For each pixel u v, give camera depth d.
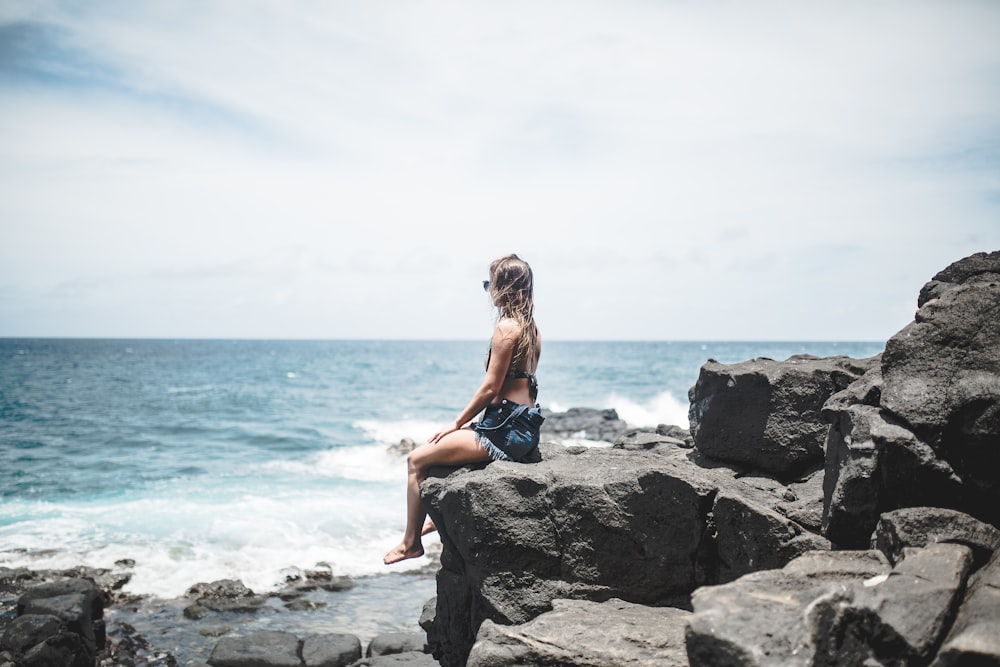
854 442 4.32
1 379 46.22
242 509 12.88
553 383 44.59
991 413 3.90
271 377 52.38
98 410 29.53
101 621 7.41
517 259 5.56
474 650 4.16
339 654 6.96
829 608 3.20
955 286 4.62
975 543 3.70
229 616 8.32
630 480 4.78
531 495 4.92
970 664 2.79
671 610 4.61
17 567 9.62
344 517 12.49
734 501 4.52
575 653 4.00
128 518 12.19
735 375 5.94
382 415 29.88
